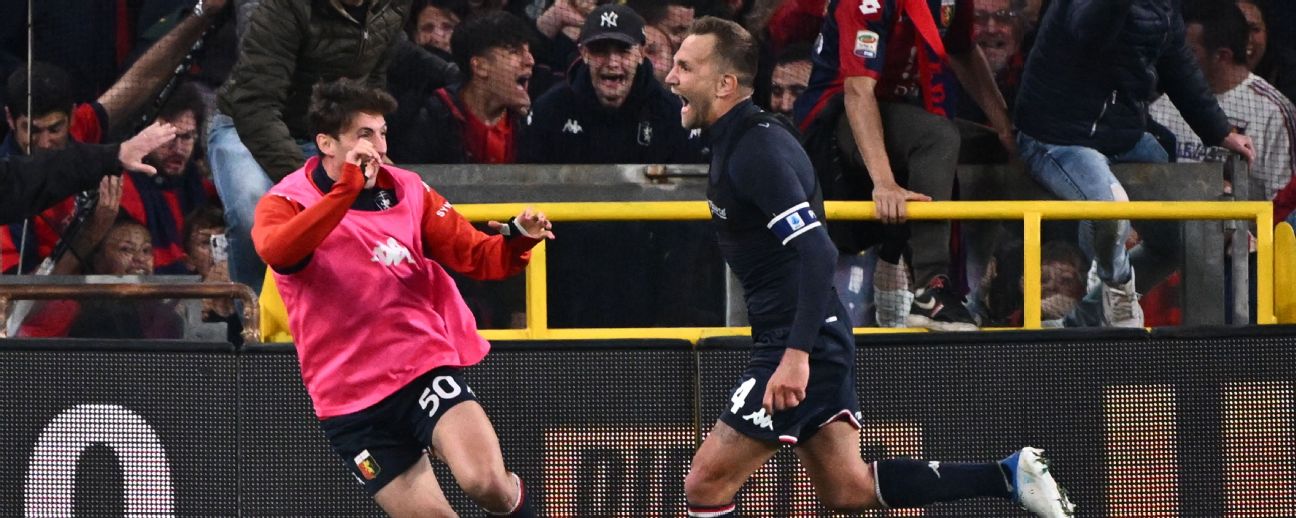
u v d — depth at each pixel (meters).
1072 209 18.48
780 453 17.28
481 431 13.29
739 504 17.25
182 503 16.86
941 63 19.72
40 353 16.77
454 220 14.05
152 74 24.27
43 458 16.72
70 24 24.05
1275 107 25.27
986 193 22.05
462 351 13.89
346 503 16.97
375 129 13.40
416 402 13.39
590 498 17.11
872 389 17.23
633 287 19.47
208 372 16.95
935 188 19.41
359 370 13.38
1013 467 14.79
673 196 20.83
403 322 13.38
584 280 19.41
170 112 24.31
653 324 19.48
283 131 20.27
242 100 20.19
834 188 20.19
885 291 19.61
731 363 17.19
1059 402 17.23
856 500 14.95
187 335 22.61
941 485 14.81
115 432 16.83
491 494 13.21
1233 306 21.00
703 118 14.16
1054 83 21.66
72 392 16.78
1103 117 21.95
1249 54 25.42
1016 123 22.09
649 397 17.19
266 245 12.75
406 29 23.55
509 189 20.69
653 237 19.48
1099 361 17.25
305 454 16.97
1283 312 18.58
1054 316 19.95
